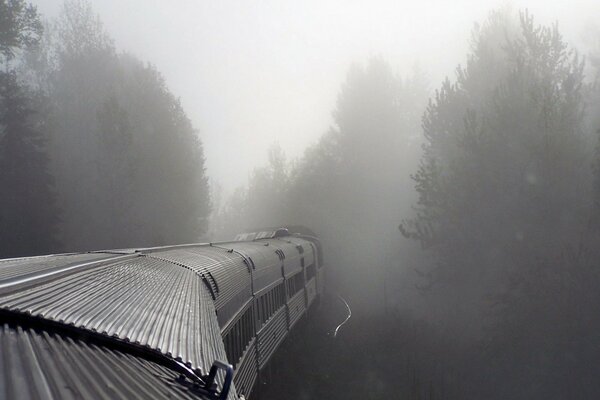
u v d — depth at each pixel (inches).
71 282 230.8
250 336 601.0
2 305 164.1
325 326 1348.4
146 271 342.6
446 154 1269.7
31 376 113.1
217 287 454.0
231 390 193.9
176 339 207.3
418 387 852.6
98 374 133.1
